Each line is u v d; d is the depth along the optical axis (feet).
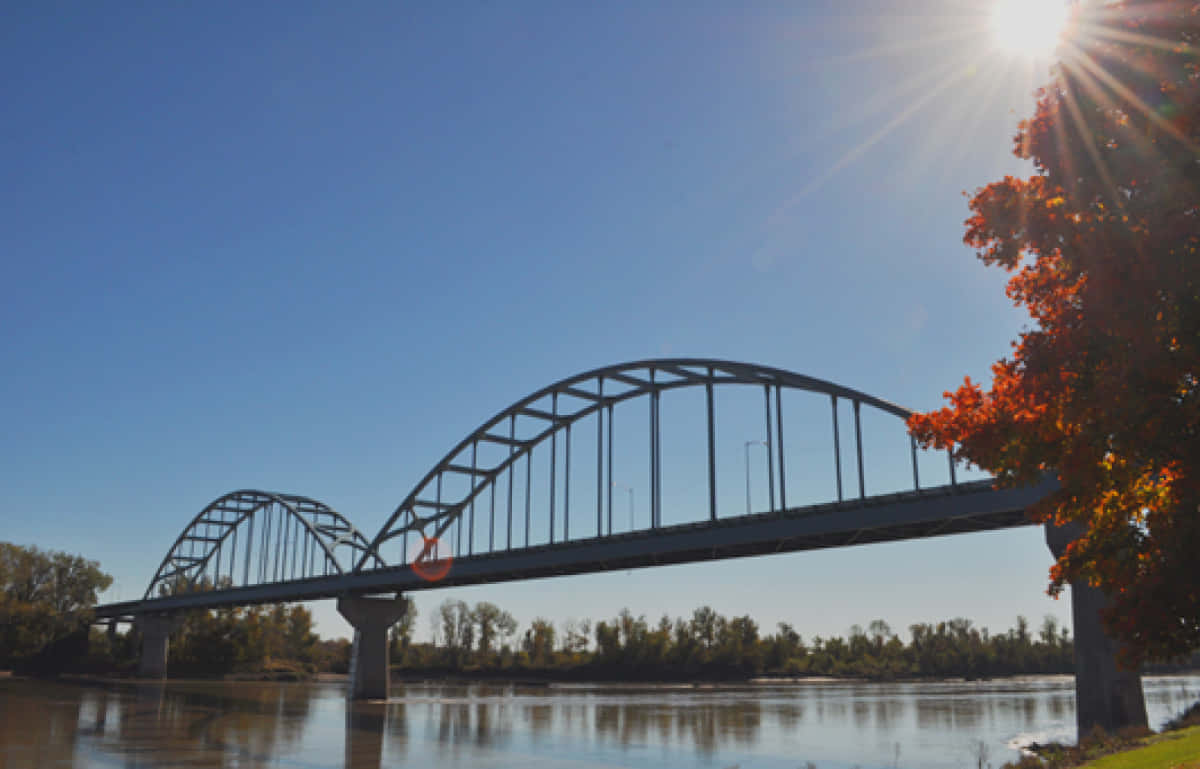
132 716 217.36
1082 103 44.60
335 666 631.15
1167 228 39.99
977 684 540.93
